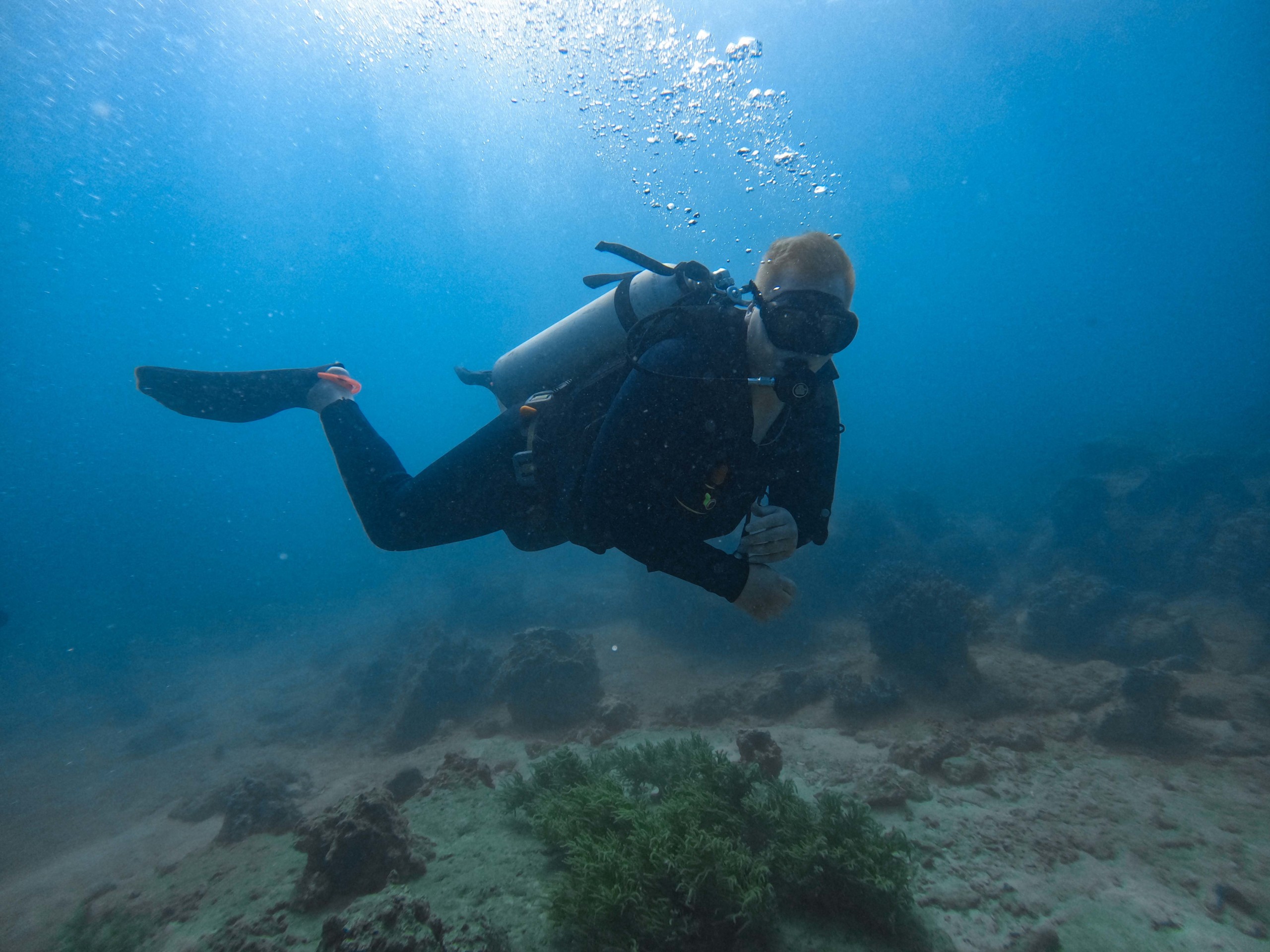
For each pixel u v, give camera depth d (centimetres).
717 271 222
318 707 1268
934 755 531
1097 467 1861
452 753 455
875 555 1352
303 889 284
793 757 592
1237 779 478
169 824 779
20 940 507
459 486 212
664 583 1240
